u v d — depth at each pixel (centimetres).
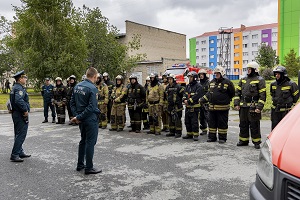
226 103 733
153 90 872
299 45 4172
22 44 2372
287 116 268
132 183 464
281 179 205
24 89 604
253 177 482
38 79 2355
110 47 2894
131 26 4006
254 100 674
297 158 206
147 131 945
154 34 4353
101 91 1002
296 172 197
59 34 2350
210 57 8069
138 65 3747
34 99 2311
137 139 811
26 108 595
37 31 2277
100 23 2856
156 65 3672
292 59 3216
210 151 659
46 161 598
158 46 4409
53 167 556
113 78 3034
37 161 598
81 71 2398
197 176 491
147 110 929
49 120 1248
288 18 4259
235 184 451
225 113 738
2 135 892
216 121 759
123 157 619
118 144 747
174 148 695
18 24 2406
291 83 664
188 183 459
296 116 256
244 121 698
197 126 783
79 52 2403
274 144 236
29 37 2306
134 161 588
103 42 2859
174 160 590
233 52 7775
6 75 3875
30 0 2342
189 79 790
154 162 578
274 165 218
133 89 916
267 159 231
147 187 445
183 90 814
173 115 829
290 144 223
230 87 726
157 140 795
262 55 3941
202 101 761
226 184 452
